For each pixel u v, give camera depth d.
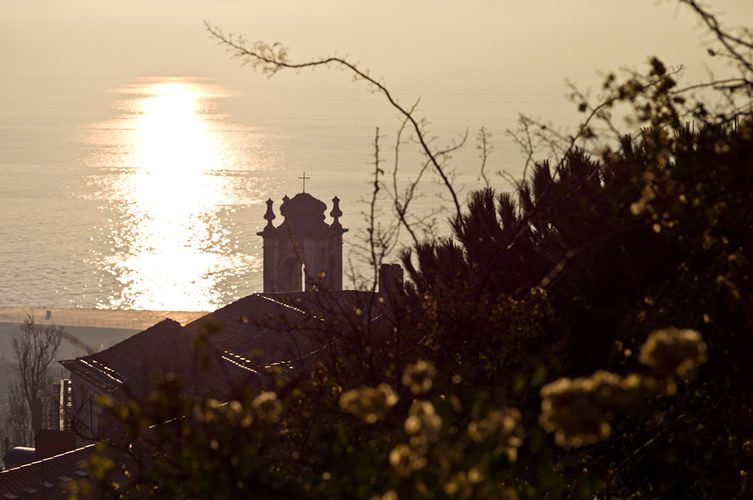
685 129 13.84
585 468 17.03
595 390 8.30
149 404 9.97
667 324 15.71
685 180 12.90
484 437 8.78
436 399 10.97
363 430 13.51
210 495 9.89
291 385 11.28
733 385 18.36
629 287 21.64
